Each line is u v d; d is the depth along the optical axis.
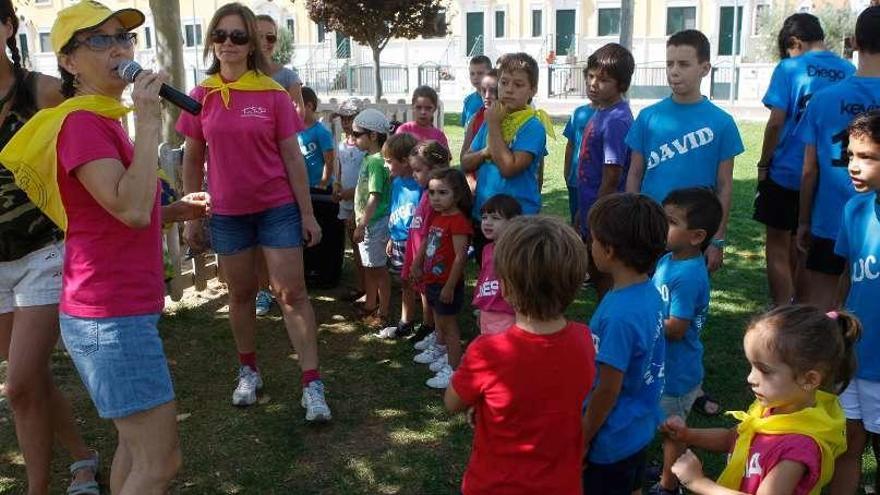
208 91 4.01
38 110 3.07
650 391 2.78
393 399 4.41
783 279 5.35
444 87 31.25
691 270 3.22
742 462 2.27
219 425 4.14
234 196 3.97
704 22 31.81
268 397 4.45
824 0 27.06
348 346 5.19
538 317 2.32
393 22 18.16
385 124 5.57
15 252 2.99
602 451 2.71
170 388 2.73
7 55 3.04
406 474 3.65
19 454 3.88
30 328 3.04
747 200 9.41
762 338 2.21
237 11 3.98
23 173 2.51
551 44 34.16
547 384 2.30
